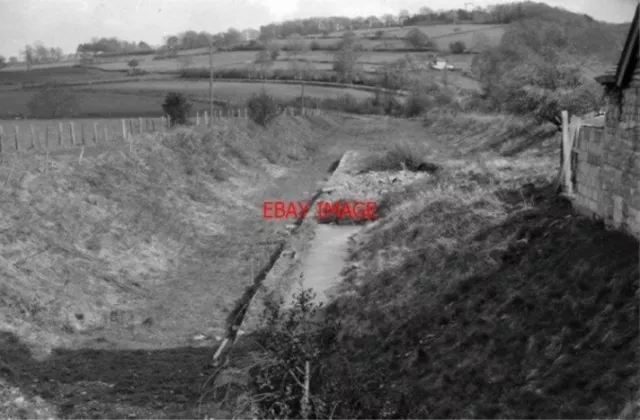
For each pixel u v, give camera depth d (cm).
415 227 2181
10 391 1332
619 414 873
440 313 1448
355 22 17075
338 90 10269
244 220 3080
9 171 2223
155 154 3244
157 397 1366
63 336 1675
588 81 3161
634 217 1261
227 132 4491
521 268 1449
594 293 1166
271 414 1030
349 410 1029
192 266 2367
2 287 1677
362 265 2139
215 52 12725
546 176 2111
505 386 1072
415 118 8650
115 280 2036
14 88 7194
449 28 12975
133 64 10431
